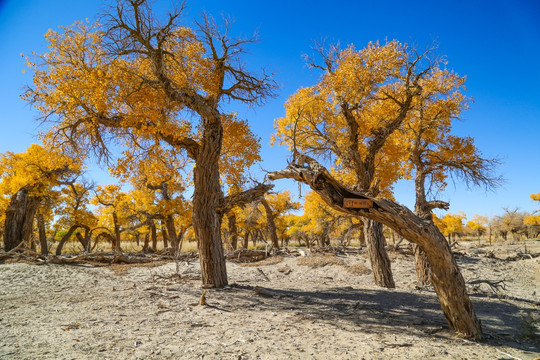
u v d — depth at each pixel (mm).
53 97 11211
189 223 28453
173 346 6012
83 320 7727
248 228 33688
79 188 25797
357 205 6855
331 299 10984
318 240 28875
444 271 6812
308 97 14930
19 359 5262
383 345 6242
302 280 17078
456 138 15953
